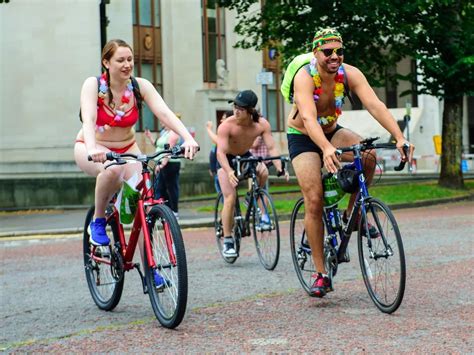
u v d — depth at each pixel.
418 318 10.49
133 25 56.19
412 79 43.09
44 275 16.45
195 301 12.46
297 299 12.27
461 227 23.28
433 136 81.25
